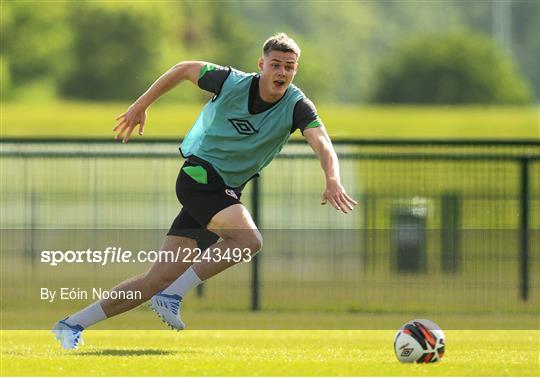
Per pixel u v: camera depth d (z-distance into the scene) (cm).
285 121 3384
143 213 6253
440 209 6112
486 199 5912
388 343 4047
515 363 3362
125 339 4128
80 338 3534
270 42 3341
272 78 3325
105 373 3080
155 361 3309
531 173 6519
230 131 3391
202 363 3275
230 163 3406
